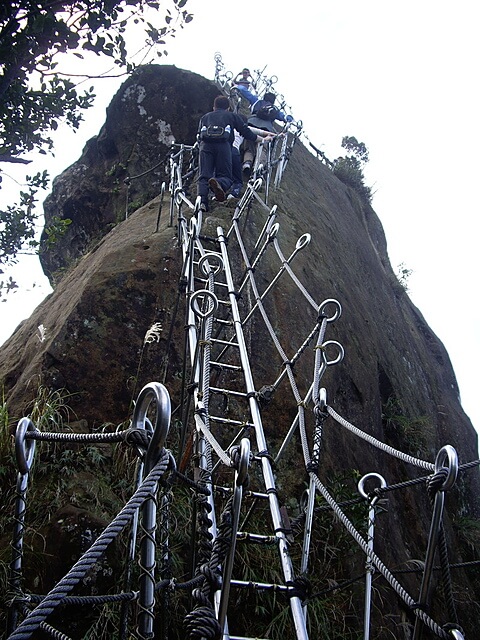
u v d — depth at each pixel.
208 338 4.27
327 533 4.67
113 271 6.16
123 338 5.69
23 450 2.68
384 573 2.57
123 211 10.12
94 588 3.67
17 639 1.62
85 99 4.84
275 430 5.48
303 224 9.29
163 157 10.52
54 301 6.92
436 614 5.86
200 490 2.72
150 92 10.91
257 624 4.00
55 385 5.26
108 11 4.29
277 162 10.16
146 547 2.23
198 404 3.92
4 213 5.01
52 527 3.93
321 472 5.32
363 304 9.27
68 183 11.23
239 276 6.76
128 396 5.37
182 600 3.84
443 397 11.73
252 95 9.88
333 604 4.30
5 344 6.96
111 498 4.27
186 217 7.74
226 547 2.41
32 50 4.11
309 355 6.41
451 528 8.23
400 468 7.22
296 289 7.14
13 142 4.70
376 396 7.61
